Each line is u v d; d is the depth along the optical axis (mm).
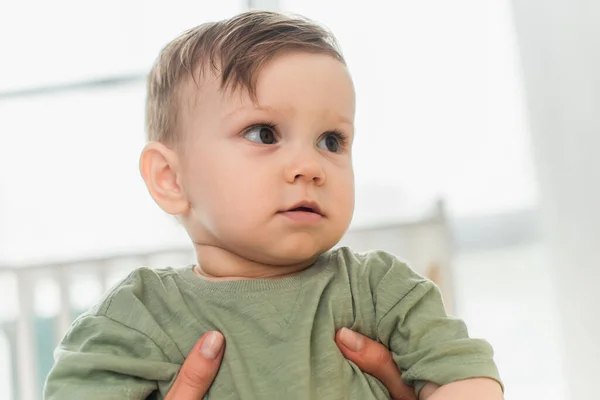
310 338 794
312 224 773
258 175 772
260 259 813
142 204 2041
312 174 763
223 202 787
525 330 1977
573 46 1715
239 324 802
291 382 754
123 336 797
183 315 828
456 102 1992
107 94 2053
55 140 2062
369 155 1998
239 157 783
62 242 2049
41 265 1540
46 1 2059
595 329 1666
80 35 2057
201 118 824
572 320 1699
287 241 773
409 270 894
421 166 1991
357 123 2008
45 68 2057
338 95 813
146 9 2047
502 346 1982
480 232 1989
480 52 1990
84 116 2059
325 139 820
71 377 771
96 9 2055
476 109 1989
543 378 1967
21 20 2059
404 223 1536
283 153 780
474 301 1993
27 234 2057
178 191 869
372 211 1977
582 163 1699
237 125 791
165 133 883
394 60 2010
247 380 766
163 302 846
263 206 767
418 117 1998
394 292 853
